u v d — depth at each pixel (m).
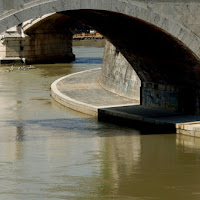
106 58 79.69
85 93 73.56
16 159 47.25
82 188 40.88
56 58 132.38
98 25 55.69
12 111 67.00
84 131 56.47
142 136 54.19
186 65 54.91
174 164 46.06
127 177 43.19
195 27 51.31
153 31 51.22
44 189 40.59
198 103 57.84
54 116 63.84
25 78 98.94
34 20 123.38
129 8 47.81
